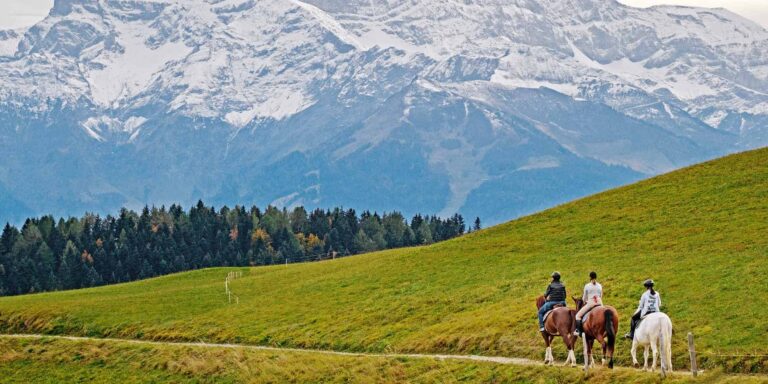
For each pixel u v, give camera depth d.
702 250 107.25
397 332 107.56
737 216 118.56
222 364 106.75
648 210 133.50
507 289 113.00
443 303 114.31
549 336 82.94
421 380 88.31
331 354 104.94
